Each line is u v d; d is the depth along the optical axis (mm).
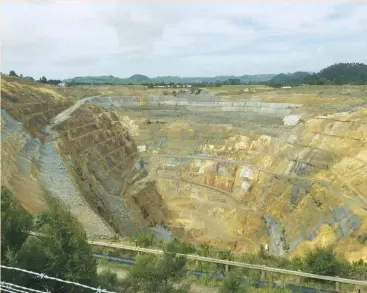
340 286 15266
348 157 43750
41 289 7668
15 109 43281
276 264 18078
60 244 8406
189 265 16219
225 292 12844
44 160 37125
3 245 7797
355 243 29203
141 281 10516
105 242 19750
